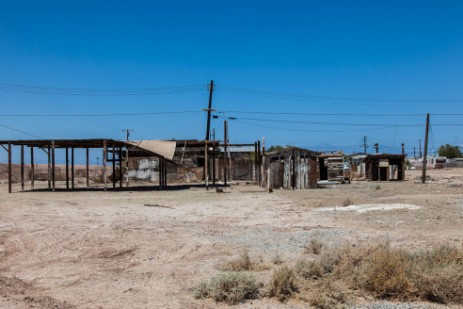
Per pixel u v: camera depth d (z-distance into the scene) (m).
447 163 102.44
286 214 16.78
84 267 9.17
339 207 18.52
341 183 41.09
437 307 6.33
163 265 9.23
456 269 7.01
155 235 12.14
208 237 11.98
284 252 9.98
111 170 46.59
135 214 17.19
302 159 33.03
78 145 33.59
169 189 32.62
